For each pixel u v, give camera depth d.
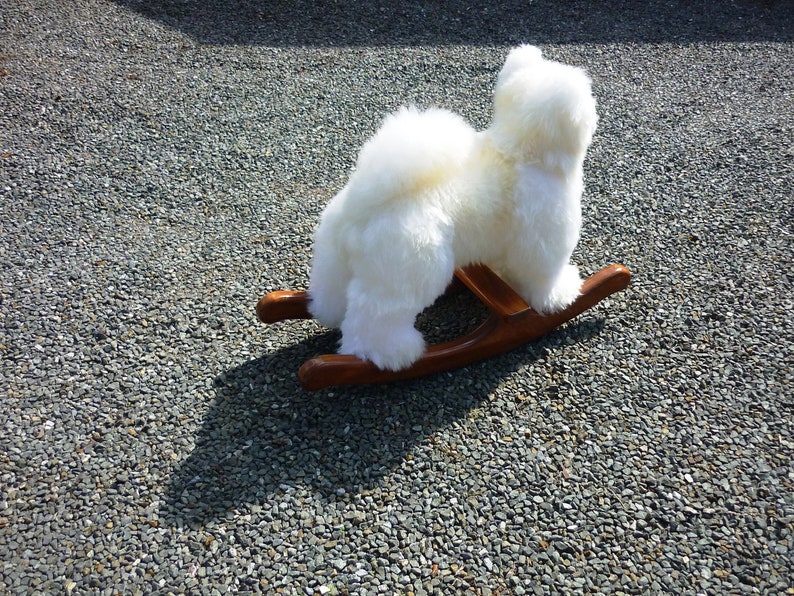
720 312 2.50
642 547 1.76
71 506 1.84
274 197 3.17
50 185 3.19
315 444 2.00
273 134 3.66
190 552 1.73
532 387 2.19
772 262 2.75
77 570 1.69
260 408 2.12
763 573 1.70
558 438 2.04
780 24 5.12
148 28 4.81
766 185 3.25
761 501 1.87
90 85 4.05
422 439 2.02
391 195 1.82
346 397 2.14
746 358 2.31
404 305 1.92
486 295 2.19
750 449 2.01
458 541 1.76
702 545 1.76
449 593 1.66
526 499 1.87
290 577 1.68
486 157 2.02
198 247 2.84
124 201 3.11
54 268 2.69
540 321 2.29
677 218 3.03
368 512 1.83
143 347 2.34
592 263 2.75
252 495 1.87
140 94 3.99
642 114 3.91
